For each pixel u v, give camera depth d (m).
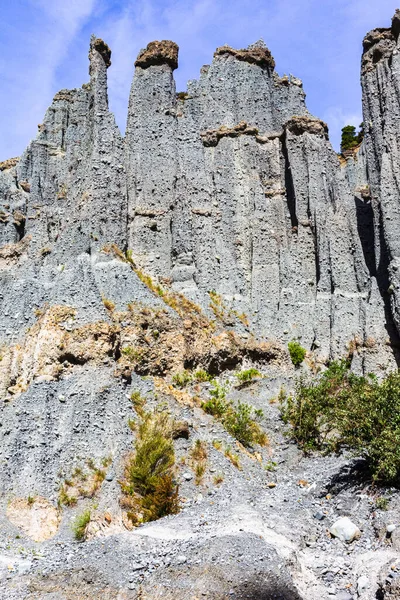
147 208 42.16
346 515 23.73
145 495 24.38
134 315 33.12
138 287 35.19
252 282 42.00
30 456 26.20
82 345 29.88
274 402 34.56
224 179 46.00
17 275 35.66
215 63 51.97
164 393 30.03
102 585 18.19
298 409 32.69
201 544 19.45
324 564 19.94
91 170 40.06
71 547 21.72
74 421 27.64
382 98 45.44
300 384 34.19
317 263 43.75
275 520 22.66
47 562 20.06
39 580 18.78
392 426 26.36
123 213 40.06
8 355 31.11
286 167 47.66
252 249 43.22
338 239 43.41
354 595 18.03
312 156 46.44
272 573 17.91
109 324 30.95
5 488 24.91
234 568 18.06
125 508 24.03
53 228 39.00
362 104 47.34
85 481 25.55
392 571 17.41
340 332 40.09
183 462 26.84
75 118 53.19
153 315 33.78
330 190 45.78
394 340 38.69
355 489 25.66
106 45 44.78
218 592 17.44
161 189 43.06
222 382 35.31
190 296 38.22
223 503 24.73
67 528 23.59
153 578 18.12
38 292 33.59
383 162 42.03
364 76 47.41
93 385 28.92
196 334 34.94
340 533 21.89
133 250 40.56
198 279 40.44
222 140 47.44
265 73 52.16
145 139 44.72
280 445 31.58
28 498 24.47
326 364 39.72
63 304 31.33
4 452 26.28
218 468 27.00
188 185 43.88
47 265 35.16
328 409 32.09
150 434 26.17
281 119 51.97
